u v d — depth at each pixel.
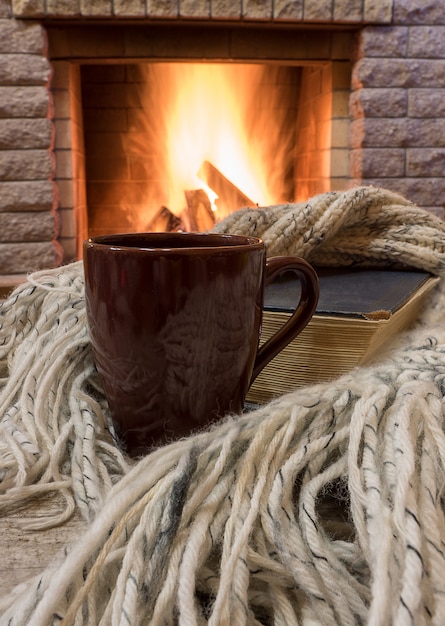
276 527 0.24
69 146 1.89
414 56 1.83
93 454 0.32
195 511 0.25
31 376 0.36
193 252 0.29
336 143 1.95
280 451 0.28
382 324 0.35
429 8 1.80
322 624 0.22
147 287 0.29
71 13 1.69
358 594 0.22
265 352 0.35
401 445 0.26
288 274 0.49
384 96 1.85
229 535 0.24
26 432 0.33
